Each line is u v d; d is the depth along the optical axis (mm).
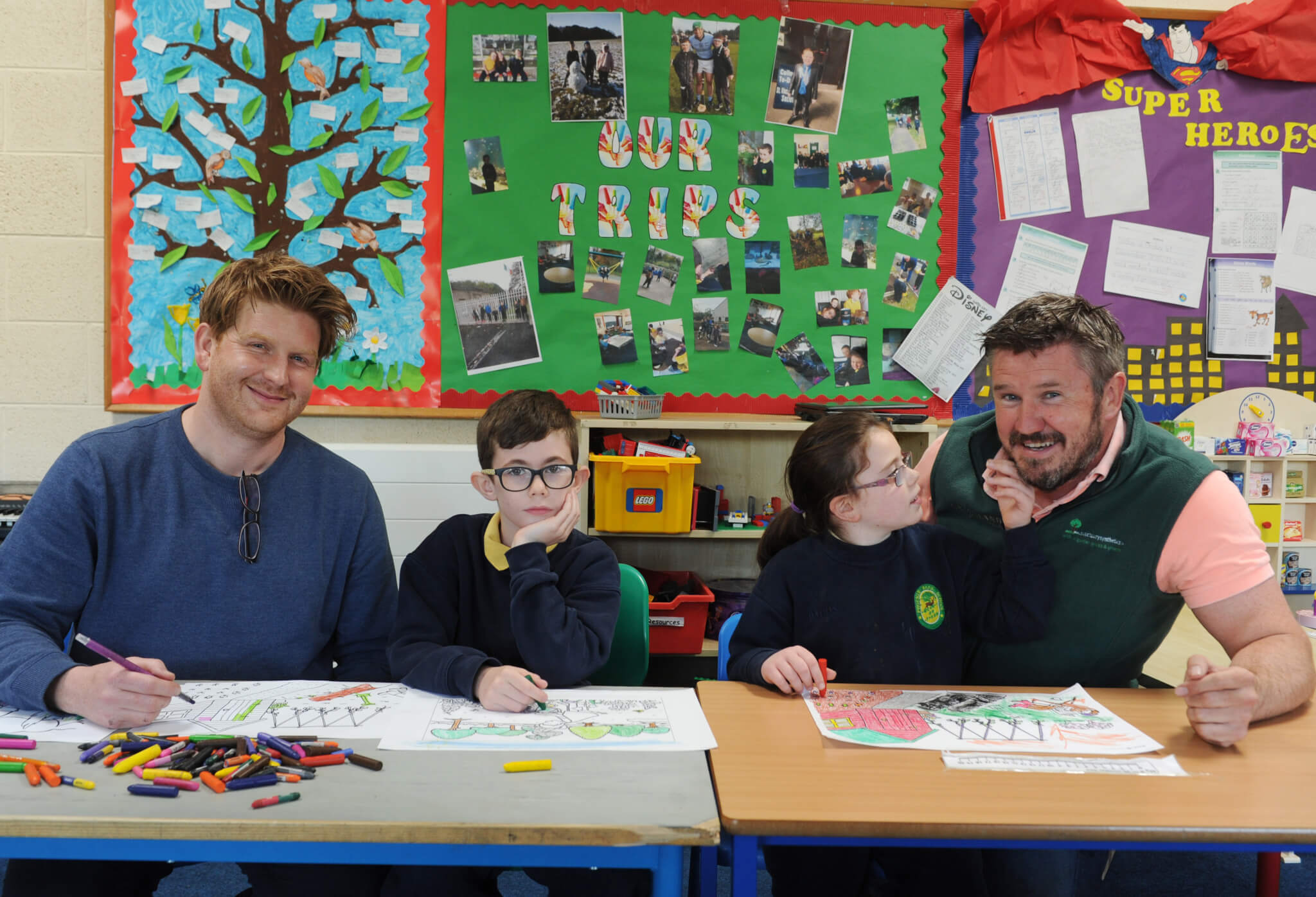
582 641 1193
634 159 2383
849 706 1086
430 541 1354
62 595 1135
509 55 2334
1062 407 1148
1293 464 2510
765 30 2383
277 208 2316
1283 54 2463
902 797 829
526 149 2355
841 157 2436
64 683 965
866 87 2424
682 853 777
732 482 2484
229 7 2275
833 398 2473
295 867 1097
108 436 1208
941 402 2498
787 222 2436
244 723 988
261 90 2295
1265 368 2545
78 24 2275
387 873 1151
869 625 1250
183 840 760
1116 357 1160
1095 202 2490
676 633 2133
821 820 778
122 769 843
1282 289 2541
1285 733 1014
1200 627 1774
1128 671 1286
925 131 2449
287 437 1318
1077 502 1228
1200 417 2535
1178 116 2488
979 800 826
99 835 750
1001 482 1203
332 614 1329
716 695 1130
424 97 2326
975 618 1283
